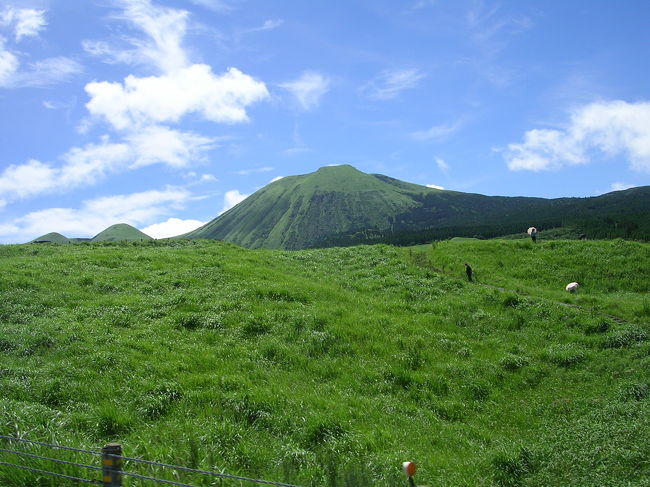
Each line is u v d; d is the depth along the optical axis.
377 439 13.82
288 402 15.32
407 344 22.89
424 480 11.39
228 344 21.31
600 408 16.81
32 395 14.66
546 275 35.75
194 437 11.83
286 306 26.25
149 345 19.97
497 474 12.27
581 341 23.45
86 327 21.55
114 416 13.25
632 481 10.91
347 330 23.58
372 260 40.50
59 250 41.81
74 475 9.34
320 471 11.05
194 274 31.55
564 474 11.98
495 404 18.61
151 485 9.25
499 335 25.16
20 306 23.41
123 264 34.41
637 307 27.08
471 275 34.88
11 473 9.16
